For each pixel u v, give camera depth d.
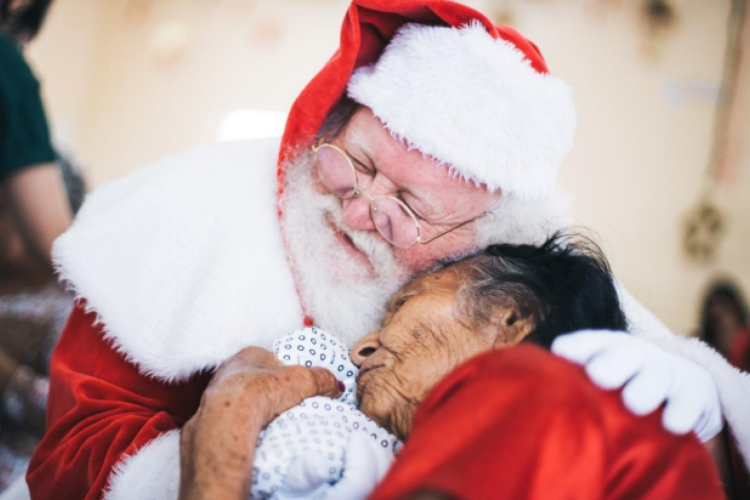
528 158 0.67
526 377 0.43
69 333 0.74
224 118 2.43
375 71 0.71
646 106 2.17
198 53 2.44
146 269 0.72
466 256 0.68
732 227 2.14
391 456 0.56
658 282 2.13
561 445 0.40
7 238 1.12
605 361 0.48
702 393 0.51
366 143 0.69
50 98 2.23
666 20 2.17
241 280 0.71
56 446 0.68
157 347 0.69
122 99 2.45
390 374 0.60
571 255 0.65
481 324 0.59
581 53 2.18
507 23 2.19
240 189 0.75
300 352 0.65
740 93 2.14
